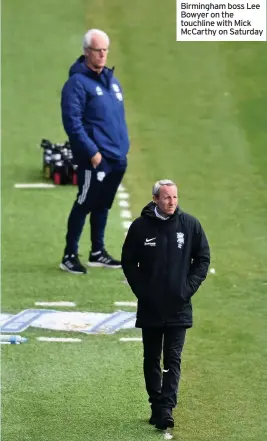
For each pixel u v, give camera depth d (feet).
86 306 143.33
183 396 116.67
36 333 133.80
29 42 267.39
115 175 155.43
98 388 118.42
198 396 116.78
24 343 130.72
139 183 197.47
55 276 155.02
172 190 108.17
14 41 267.39
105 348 129.59
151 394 110.01
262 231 175.11
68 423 109.91
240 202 188.96
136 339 132.57
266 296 147.74
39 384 119.24
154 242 108.58
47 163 199.93
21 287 150.00
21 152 214.48
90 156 152.35
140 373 122.52
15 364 124.47
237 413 112.78
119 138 155.02
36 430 108.17
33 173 204.33
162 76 249.75
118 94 155.94
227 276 155.02
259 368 124.47
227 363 125.80
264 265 159.94
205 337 133.39
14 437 106.42
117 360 126.11
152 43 265.13
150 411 113.09
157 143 217.15
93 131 153.69
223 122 228.43
